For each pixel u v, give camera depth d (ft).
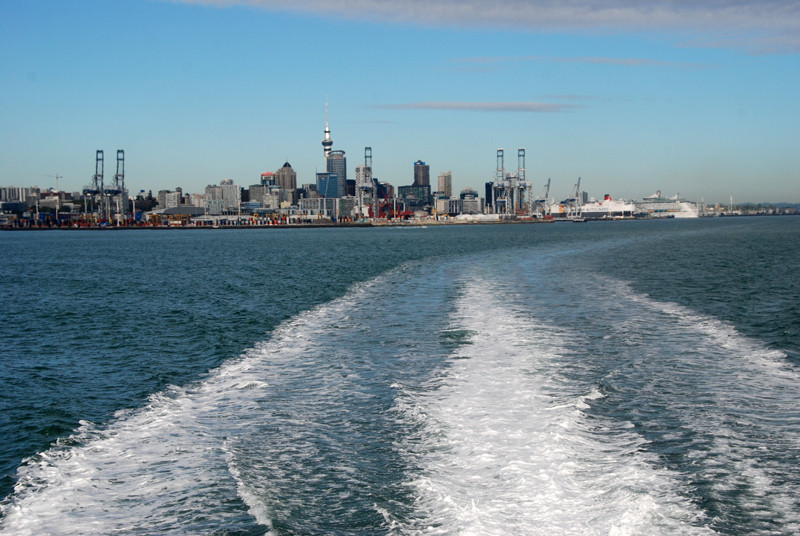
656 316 124.77
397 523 43.52
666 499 45.73
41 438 65.72
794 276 210.18
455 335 105.91
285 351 100.22
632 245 444.96
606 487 47.29
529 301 147.43
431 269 251.80
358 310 140.46
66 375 93.97
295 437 60.34
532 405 66.28
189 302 172.35
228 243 653.71
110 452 58.75
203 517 45.60
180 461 55.57
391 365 86.63
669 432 58.85
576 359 87.10
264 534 43.16
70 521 45.50
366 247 494.59
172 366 97.45
